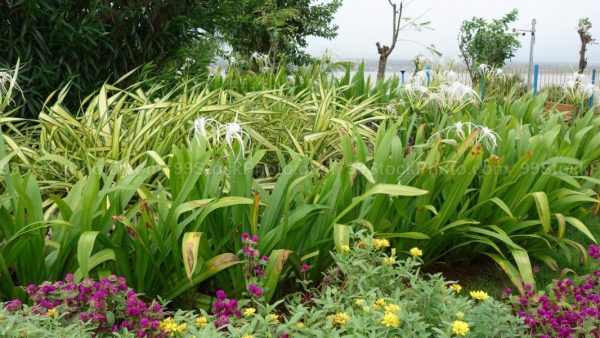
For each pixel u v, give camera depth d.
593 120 5.02
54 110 4.44
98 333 2.33
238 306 2.67
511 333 2.29
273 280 2.85
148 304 2.93
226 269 3.14
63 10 5.11
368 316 2.26
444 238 3.74
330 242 3.24
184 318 2.37
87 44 5.39
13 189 3.10
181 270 3.01
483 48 14.93
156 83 5.74
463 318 2.31
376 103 6.68
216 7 6.20
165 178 4.07
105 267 3.04
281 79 7.82
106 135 4.49
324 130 5.14
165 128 4.52
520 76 16.95
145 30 5.79
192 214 2.92
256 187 3.47
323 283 2.91
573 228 4.94
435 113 5.66
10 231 2.87
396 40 9.27
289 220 3.05
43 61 5.16
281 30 12.08
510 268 3.52
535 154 4.01
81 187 3.17
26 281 2.92
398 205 3.41
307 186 3.57
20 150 3.94
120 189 2.83
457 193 3.56
